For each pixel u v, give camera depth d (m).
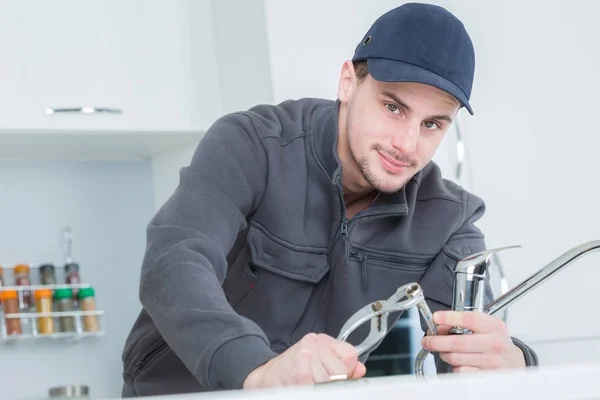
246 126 1.56
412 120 1.45
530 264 2.89
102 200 3.10
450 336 1.26
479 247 1.68
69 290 2.88
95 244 3.07
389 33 1.47
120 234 3.11
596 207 2.96
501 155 2.91
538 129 2.95
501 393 0.72
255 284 1.58
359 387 0.68
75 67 2.72
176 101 2.83
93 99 2.73
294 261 1.57
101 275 3.06
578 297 2.92
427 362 1.72
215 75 2.91
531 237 2.91
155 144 2.98
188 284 1.21
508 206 2.89
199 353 1.12
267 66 2.68
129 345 1.62
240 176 1.50
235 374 1.06
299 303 1.59
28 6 2.69
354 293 1.61
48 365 2.91
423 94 1.44
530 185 2.92
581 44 3.00
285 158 1.59
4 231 2.95
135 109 2.78
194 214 1.40
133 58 2.79
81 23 2.74
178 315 1.17
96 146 2.93
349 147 1.53
